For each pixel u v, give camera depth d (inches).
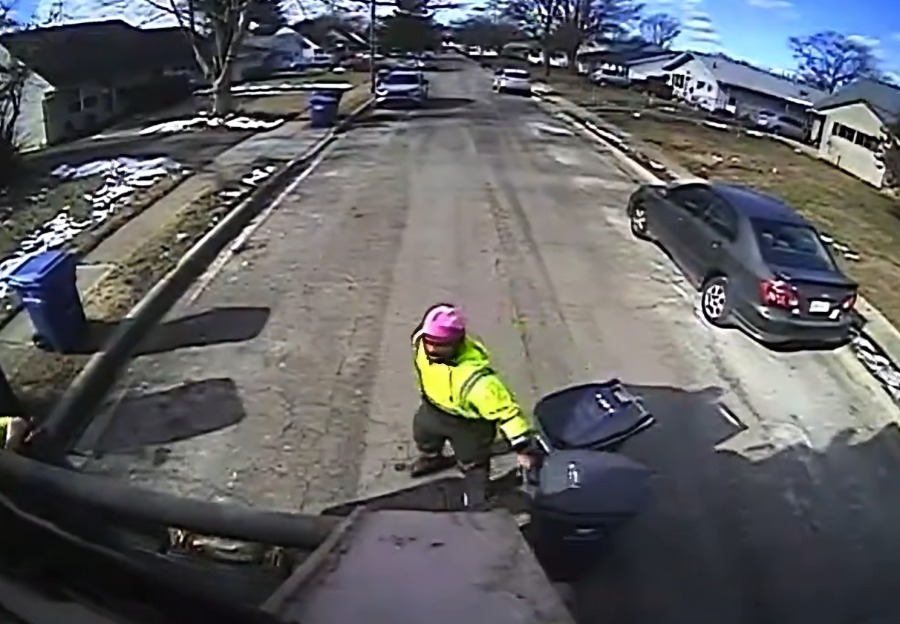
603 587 182.5
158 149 780.6
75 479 74.2
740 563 208.7
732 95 2551.7
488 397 187.5
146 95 1576.0
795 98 2466.8
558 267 443.5
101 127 1337.4
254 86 1697.8
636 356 335.3
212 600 53.4
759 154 922.7
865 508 237.6
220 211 521.0
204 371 297.1
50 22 1117.7
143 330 331.6
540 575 66.8
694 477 248.2
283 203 568.4
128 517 77.4
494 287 406.6
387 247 465.7
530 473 186.5
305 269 419.2
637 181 717.3
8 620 43.4
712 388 310.7
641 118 1258.0
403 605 61.2
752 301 353.7
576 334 352.8
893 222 616.7
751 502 236.8
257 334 331.3
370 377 295.6
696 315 384.8
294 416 266.5
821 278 351.9
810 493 243.6
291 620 57.2
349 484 230.5
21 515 52.5
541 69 2647.6
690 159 842.8
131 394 278.8
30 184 611.8
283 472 235.6
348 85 1724.9
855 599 198.5
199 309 358.3
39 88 1299.2
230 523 95.5
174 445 247.9
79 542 51.6
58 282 295.3
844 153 1684.3
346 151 805.2
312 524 101.0
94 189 591.8
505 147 881.5
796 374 329.7
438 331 187.3
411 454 245.6
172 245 439.8
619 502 179.3
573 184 684.1
